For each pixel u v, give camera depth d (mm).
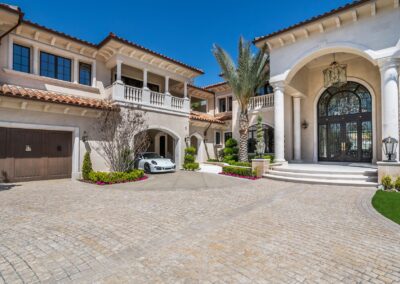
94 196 8703
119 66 14742
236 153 19891
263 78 17344
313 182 11219
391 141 10516
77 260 3854
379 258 3908
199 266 3652
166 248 4301
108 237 4812
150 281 3244
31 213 6457
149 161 16000
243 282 3219
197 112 25078
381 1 11156
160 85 19766
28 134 11859
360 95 16203
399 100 11539
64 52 14016
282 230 5215
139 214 6410
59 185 11094
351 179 11078
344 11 11969
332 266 3646
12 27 10930
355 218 6047
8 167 11289
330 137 17328
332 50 13148
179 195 8938
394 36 11172
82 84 14922
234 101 20594
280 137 14977
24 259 3879
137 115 13789
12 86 11828
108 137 13578
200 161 22000
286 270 3531
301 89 17281
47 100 11258
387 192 9133
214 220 5918
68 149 13133
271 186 10852
